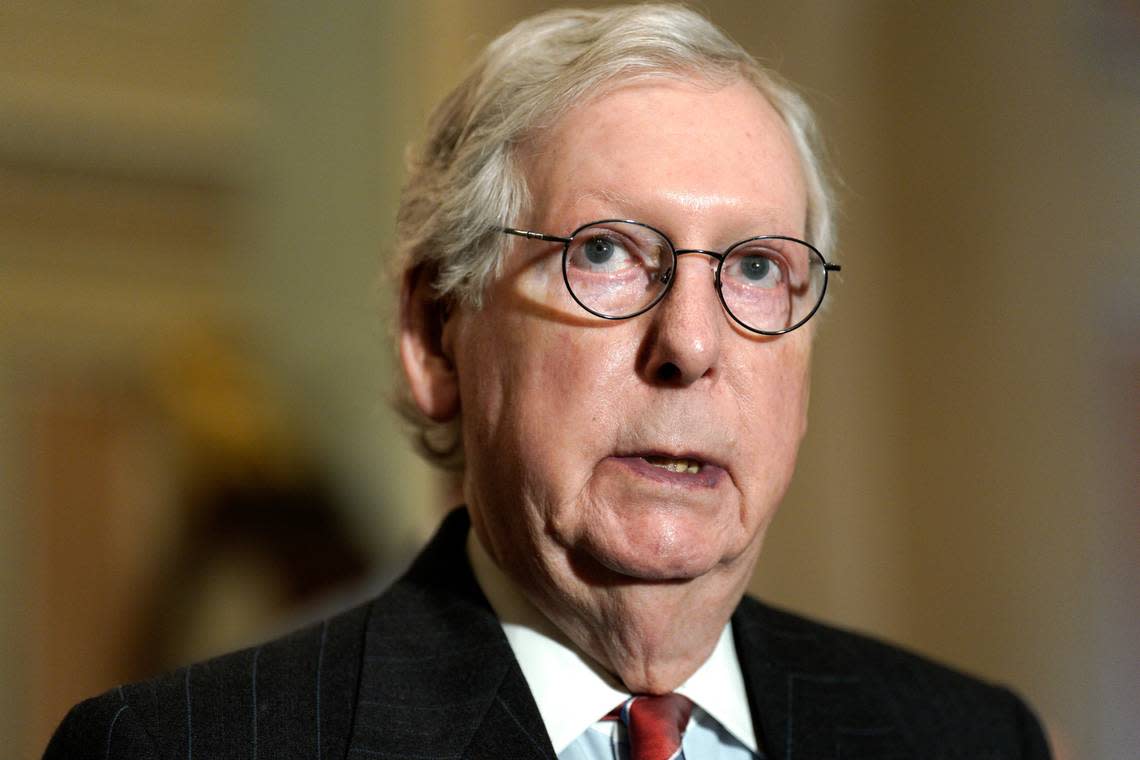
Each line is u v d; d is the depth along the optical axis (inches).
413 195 165.8
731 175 142.8
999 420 408.5
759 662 161.2
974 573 404.8
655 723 145.2
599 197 141.2
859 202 415.8
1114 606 398.0
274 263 384.8
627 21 148.8
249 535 365.1
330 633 156.3
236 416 369.4
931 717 173.2
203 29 382.0
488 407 147.3
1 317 356.8
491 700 144.4
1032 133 414.6
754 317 146.5
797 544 403.5
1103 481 403.5
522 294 143.9
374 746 139.6
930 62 421.4
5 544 351.9
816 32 414.3
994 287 413.7
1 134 354.9
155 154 373.7
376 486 377.1
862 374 413.4
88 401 364.5
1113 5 414.3
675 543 138.3
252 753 138.9
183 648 356.2
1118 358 404.8
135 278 371.9
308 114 390.9
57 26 363.6
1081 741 394.3
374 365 385.7
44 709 349.4
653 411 138.9
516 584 151.8
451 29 398.3
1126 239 408.2
